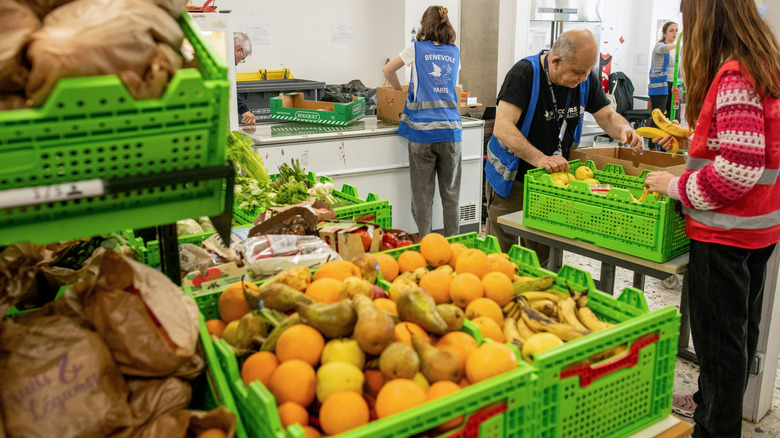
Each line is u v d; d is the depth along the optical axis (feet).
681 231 6.93
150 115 2.55
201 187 2.97
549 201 7.95
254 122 14.82
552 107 9.44
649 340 4.12
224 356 3.40
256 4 19.25
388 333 3.42
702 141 6.09
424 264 5.29
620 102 25.34
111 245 5.04
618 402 4.05
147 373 3.03
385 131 14.38
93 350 2.88
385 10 21.67
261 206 7.95
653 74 23.48
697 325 6.59
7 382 2.71
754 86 5.51
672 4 29.07
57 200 2.47
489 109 19.01
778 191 6.07
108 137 2.52
